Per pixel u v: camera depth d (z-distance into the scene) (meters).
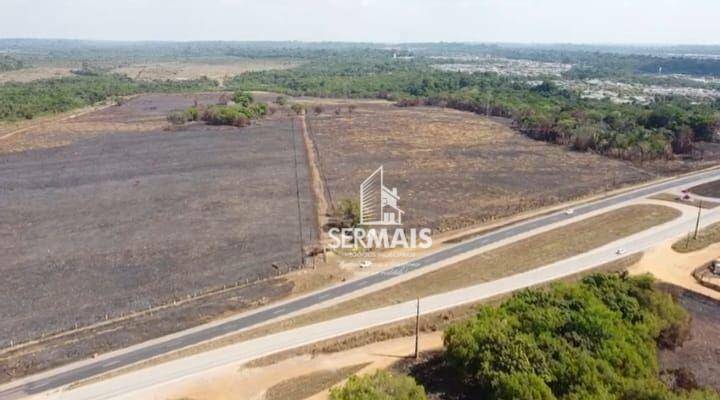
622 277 61.31
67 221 91.44
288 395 48.97
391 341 57.47
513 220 90.25
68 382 50.69
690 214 92.00
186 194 105.44
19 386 50.16
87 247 80.88
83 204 99.88
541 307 53.41
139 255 78.00
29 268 74.19
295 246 80.25
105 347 56.28
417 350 55.06
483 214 93.44
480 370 46.44
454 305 63.06
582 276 70.19
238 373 51.91
